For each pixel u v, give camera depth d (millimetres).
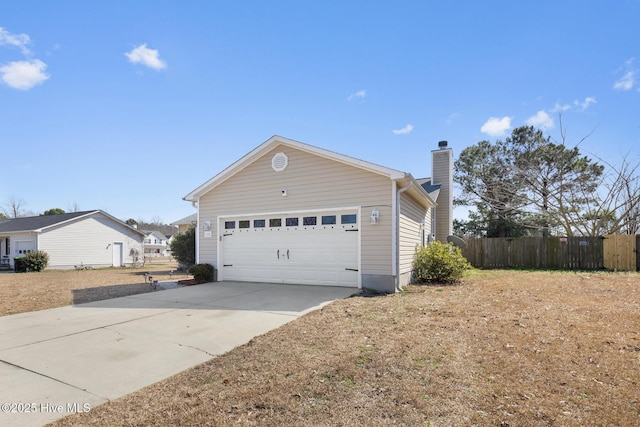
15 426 2725
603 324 5395
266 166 11094
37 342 4953
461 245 16688
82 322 6113
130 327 5723
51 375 3768
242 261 11430
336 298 8047
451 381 3352
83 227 24578
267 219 11094
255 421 2709
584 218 18375
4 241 25172
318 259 10234
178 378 3625
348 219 9859
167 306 7434
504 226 21266
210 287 10188
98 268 24031
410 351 4191
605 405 2877
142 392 3316
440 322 5551
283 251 10773
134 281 13312
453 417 2709
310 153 10367
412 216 11664
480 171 21828
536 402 2930
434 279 10664
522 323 5465
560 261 15133
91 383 3547
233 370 3773
